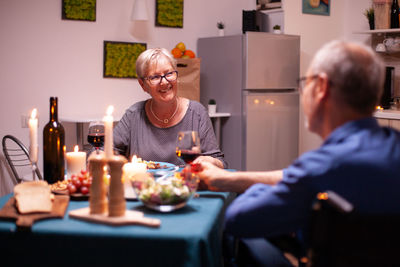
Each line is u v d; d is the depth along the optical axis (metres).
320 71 1.14
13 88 4.00
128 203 1.54
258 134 4.30
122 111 4.35
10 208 1.39
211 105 4.31
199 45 4.54
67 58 4.14
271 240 1.36
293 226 1.21
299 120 4.64
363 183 1.05
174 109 2.42
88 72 4.22
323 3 4.86
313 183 1.11
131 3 4.32
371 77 1.10
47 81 4.10
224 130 4.42
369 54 1.12
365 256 0.92
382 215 0.91
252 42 4.18
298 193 1.17
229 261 1.47
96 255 1.23
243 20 4.42
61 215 1.34
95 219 1.30
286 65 4.42
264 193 1.22
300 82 1.23
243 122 4.25
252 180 1.59
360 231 0.91
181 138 1.72
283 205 1.18
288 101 4.48
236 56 4.25
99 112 4.28
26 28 4.00
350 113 1.12
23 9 3.98
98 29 4.23
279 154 4.46
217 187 1.62
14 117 4.01
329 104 1.13
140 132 2.42
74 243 1.23
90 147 4.11
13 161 3.97
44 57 4.07
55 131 1.76
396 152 1.07
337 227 0.92
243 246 1.38
